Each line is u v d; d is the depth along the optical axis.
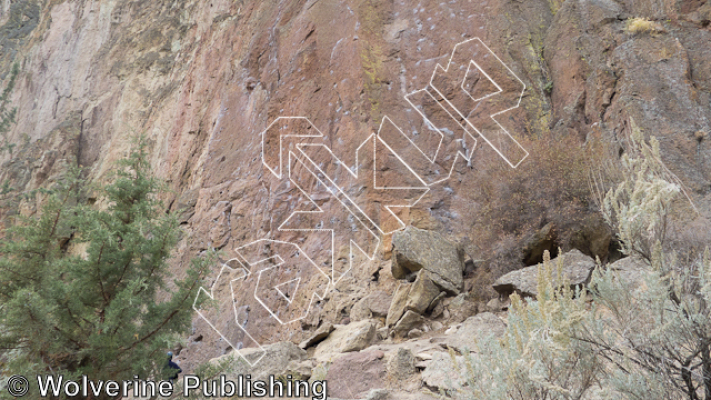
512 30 10.22
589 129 8.43
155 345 4.54
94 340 4.34
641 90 8.12
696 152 7.29
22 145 25.44
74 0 29.75
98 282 4.78
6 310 4.32
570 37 9.52
